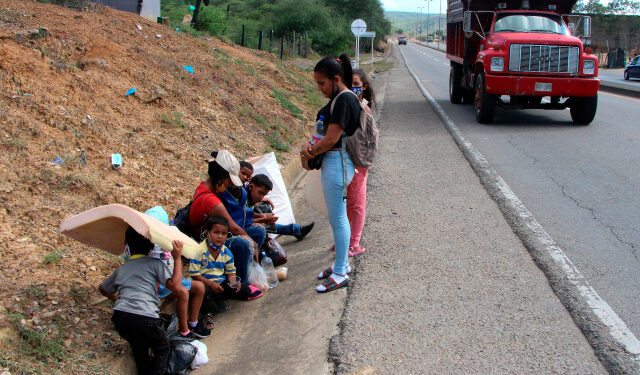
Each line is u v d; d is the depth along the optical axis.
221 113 8.39
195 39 11.41
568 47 10.98
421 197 6.44
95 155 5.60
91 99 6.47
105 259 4.27
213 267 4.15
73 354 3.24
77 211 4.66
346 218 4.38
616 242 4.96
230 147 7.49
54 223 4.40
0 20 7.08
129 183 5.48
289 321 4.04
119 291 3.34
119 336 3.51
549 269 4.42
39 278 3.79
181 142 6.86
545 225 5.41
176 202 5.53
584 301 3.90
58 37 7.33
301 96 12.70
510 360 3.31
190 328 3.83
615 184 6.81
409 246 5.02
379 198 6.48
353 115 4.11
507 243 5.00
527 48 10.99
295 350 3.66
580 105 11.21
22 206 4.41
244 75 10.82
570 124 11.63
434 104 15.52
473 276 4.38
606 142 9.52
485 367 3.26
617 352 3.32
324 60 4.07
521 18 12.20
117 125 6.35
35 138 5.27
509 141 9.71
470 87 13.38
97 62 7.25
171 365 3.41
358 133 4.27
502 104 11.73
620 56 42.31
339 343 3.61
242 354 3.68
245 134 8.31
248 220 4.88
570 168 7.65
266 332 3.93
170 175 6.02
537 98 11.84
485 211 5.88
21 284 3.67
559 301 3.95
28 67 6.11
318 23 43.44
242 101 9.41
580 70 11.04
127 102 6.96
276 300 4.39
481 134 10.46
